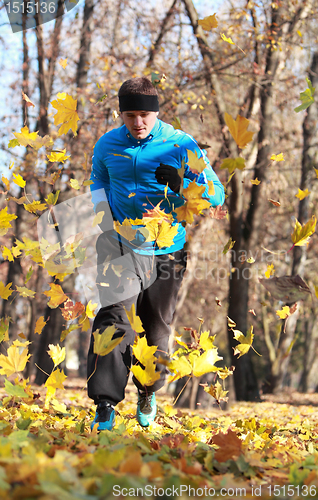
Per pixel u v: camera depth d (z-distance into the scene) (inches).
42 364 565.6
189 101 530.0
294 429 186.1
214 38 561.0
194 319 864.9
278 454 107.7
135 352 113.3
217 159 543.2
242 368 560.1
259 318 879.1
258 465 92.3
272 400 602.9
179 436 114.4
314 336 1141.7
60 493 55.6
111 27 615.8
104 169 139.3
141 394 139.4
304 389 1165.7
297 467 85.7
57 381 135.7
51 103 120.6
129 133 129.7
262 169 563.5
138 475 68.7
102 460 72.6
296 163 782.5
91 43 609.6
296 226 119.6
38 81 576.1
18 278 557.3
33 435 101.6
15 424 118.6
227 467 92.4
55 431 121.0
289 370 1315.2
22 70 581.0
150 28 576.1
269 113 563.2
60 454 74.7
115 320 124.6
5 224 138.8
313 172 696.4
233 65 545.0
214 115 580.4
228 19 547.5
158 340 133.7
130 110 122.6
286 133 700.7
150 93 124.0
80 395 333.7
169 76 518.3
